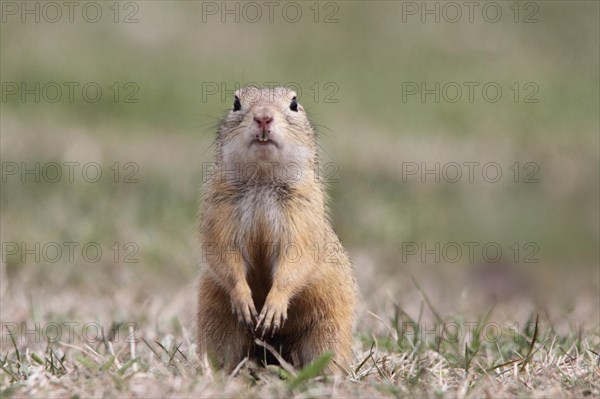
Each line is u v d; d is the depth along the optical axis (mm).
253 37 27906
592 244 15648
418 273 14078
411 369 7945
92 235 14180
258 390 6969
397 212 16422
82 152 18656
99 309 11227
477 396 6793
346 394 6836
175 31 27672
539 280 13930
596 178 19188
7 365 7988
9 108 22359
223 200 8164
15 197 15719
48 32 26797
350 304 8297
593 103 24906
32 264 12969
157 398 6625
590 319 11117
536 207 17109
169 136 21156
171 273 13047
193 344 8695
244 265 8172
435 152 20297
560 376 7578
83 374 7270
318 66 26469
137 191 16406
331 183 17203
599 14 29859
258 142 8008
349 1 29953
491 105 24531
